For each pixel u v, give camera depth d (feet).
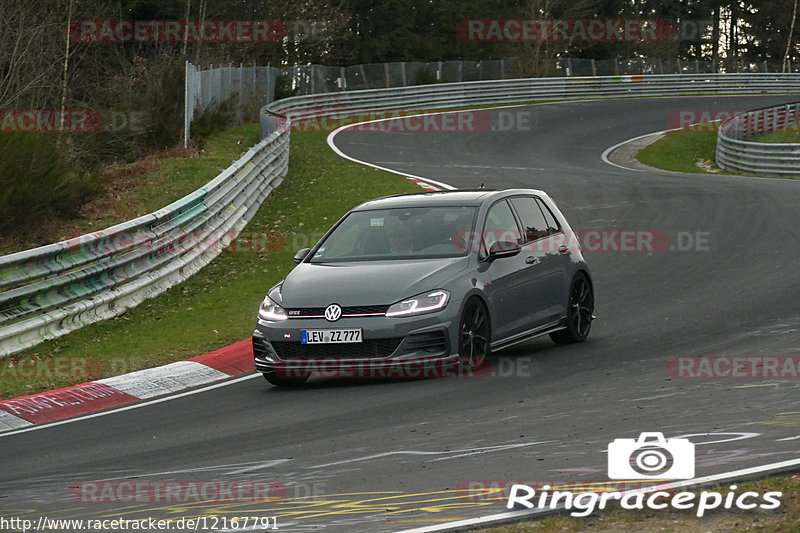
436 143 443.32
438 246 120.37
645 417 89.56
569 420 90.33
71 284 153.07
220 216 218.59
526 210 132.16
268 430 95.91
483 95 599.98
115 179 263.29
